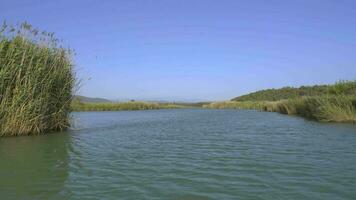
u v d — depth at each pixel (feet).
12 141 55.26
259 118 115.34
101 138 59.82
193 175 31.30
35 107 64.18
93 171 33.22
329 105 86.99
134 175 31.42
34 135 63.87
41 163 37.29
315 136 58.03
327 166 34.50
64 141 55.47
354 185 27.63
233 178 30.14
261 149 45.73
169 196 25.20
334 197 24.72
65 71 70.85
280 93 387.96
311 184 28.04
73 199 24.70
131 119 117.91
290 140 54.29
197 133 68.08
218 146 49.21
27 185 28.43
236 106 278.87
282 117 117.80
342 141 51.31
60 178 30.58
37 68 63.72
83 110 210.79
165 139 58.39
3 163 37.37
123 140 57.06
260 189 26.78
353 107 82.74
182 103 381.19
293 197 24.80
